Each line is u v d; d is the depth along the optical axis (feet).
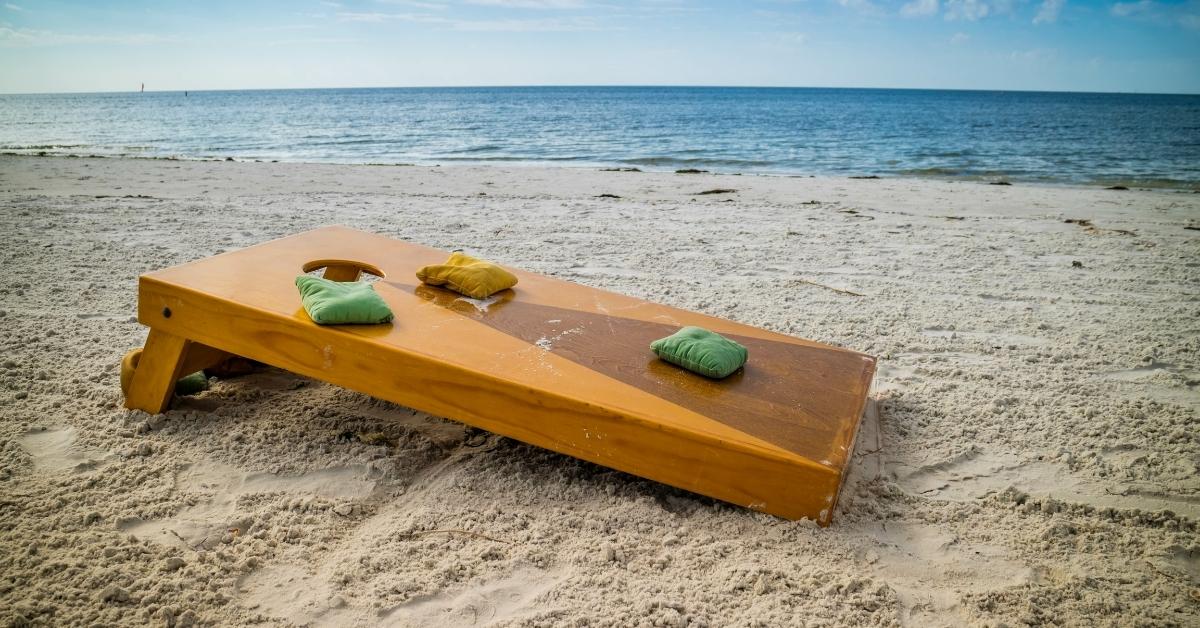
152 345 9.47
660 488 8.30
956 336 14.01
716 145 83.15
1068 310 15.94
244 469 8.36
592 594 6.41
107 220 23.07
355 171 43.60
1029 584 6.70
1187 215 31.04
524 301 10.64
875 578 6.73
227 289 9.24
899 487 8.41
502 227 24.11
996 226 26.81
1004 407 10.72
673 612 6.12
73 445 8.71
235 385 10.73
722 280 17.90
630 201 31.99
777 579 6.68
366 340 8.35
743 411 8.04
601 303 10.98
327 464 8.50
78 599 6.07
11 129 106.32
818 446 7.48
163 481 8.02
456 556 6.92
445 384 8.11
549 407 7.79
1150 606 6.43
